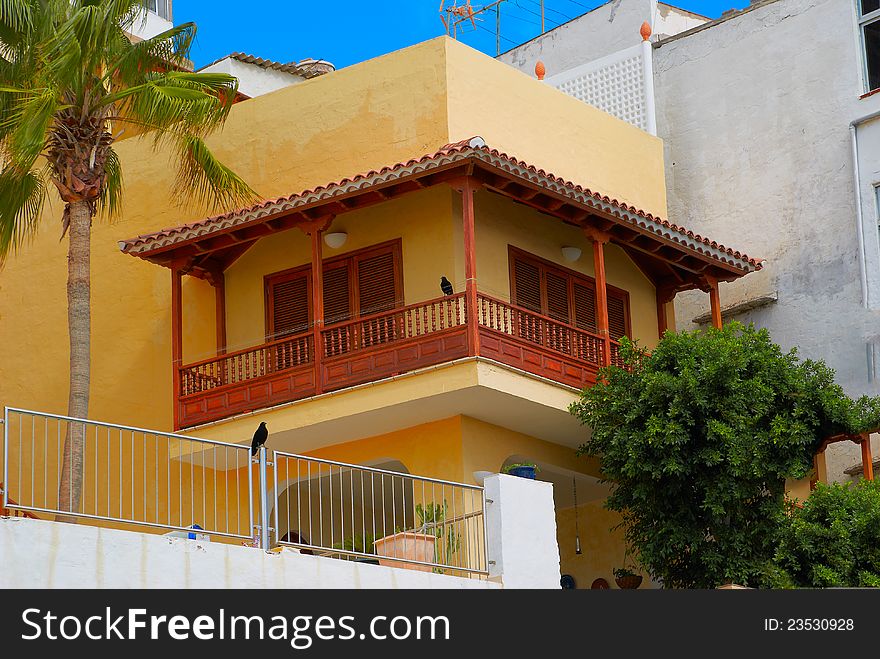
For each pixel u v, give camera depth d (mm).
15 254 28734
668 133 30359
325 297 24781
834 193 27875
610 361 23891
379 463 24281
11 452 27547
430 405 22797
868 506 21016
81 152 23188
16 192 24031
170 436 16875
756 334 23453
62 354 27766
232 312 25703
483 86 25297
